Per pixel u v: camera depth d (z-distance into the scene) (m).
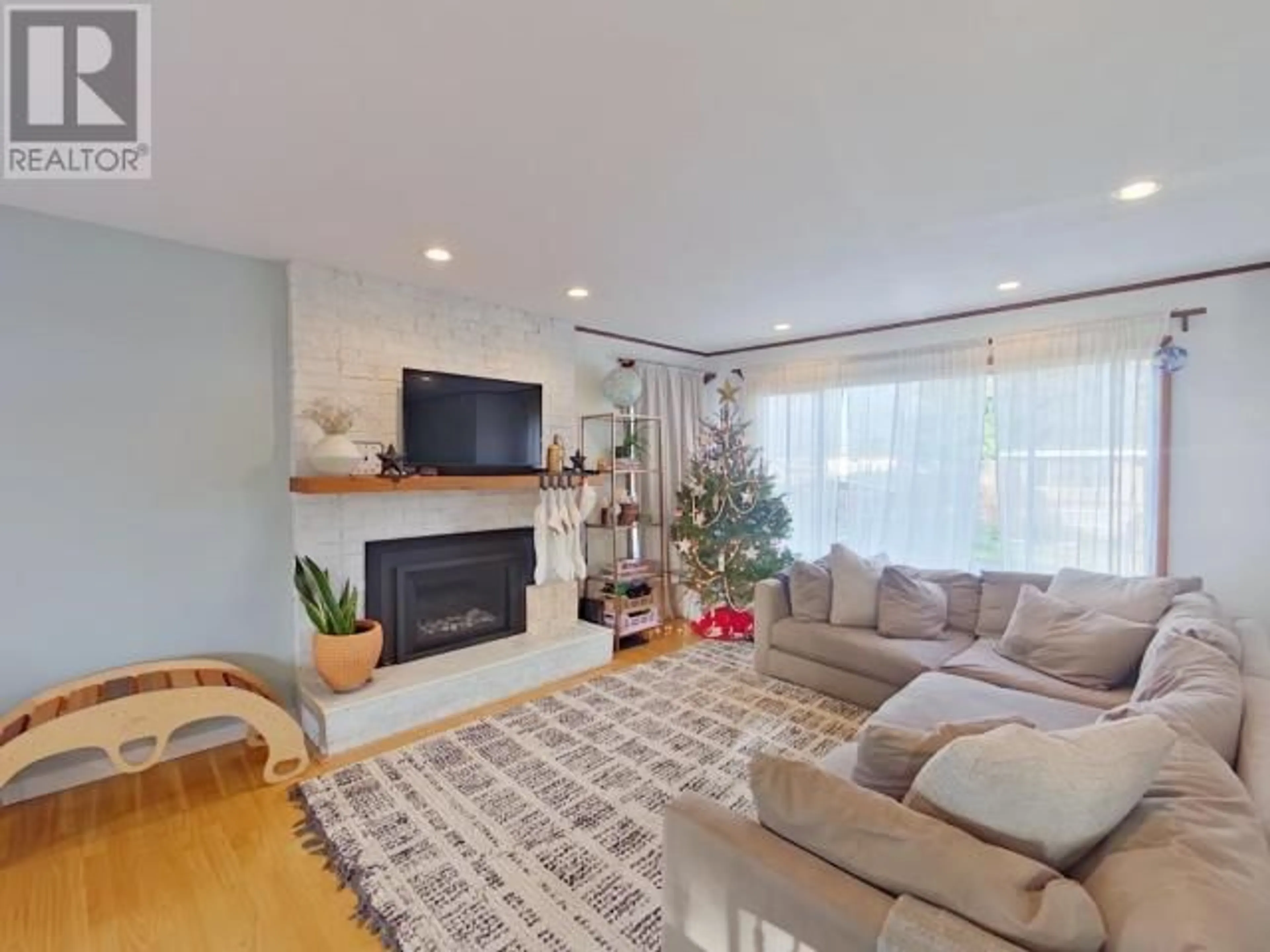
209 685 2.44
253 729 2.58
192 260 2.67
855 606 3.30
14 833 2.08
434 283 3.28
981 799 1.00
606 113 1.68
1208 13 1.29
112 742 2.13
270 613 2.90
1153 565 3.22
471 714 3.05
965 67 1.48
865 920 0.92
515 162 1.95
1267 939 0.76
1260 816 1.06
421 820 2.13
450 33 1.35
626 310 3.87
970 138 1.81
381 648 2.94
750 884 1.08
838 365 4.49
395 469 3.05
